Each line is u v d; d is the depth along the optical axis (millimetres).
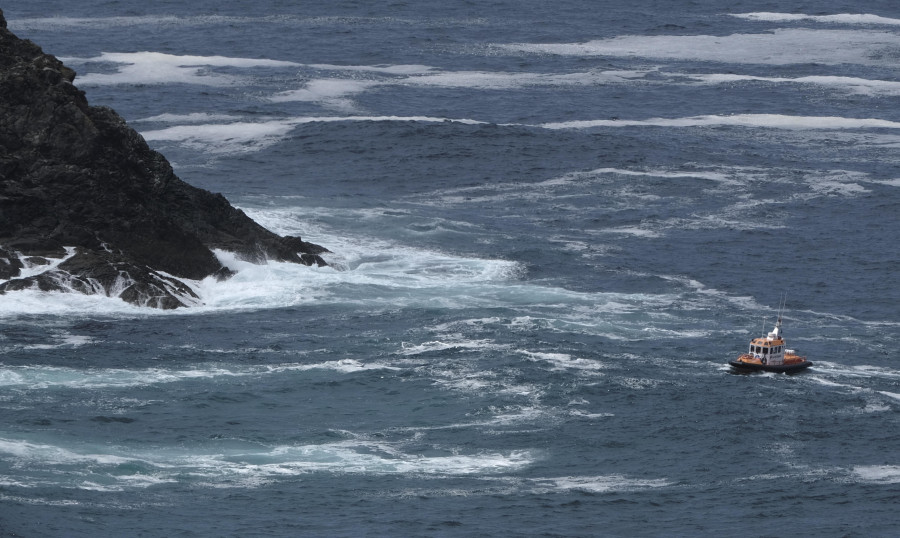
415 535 163125
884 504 177125
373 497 174750
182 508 168625
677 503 176250
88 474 177500
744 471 188000
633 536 165375
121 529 161250
